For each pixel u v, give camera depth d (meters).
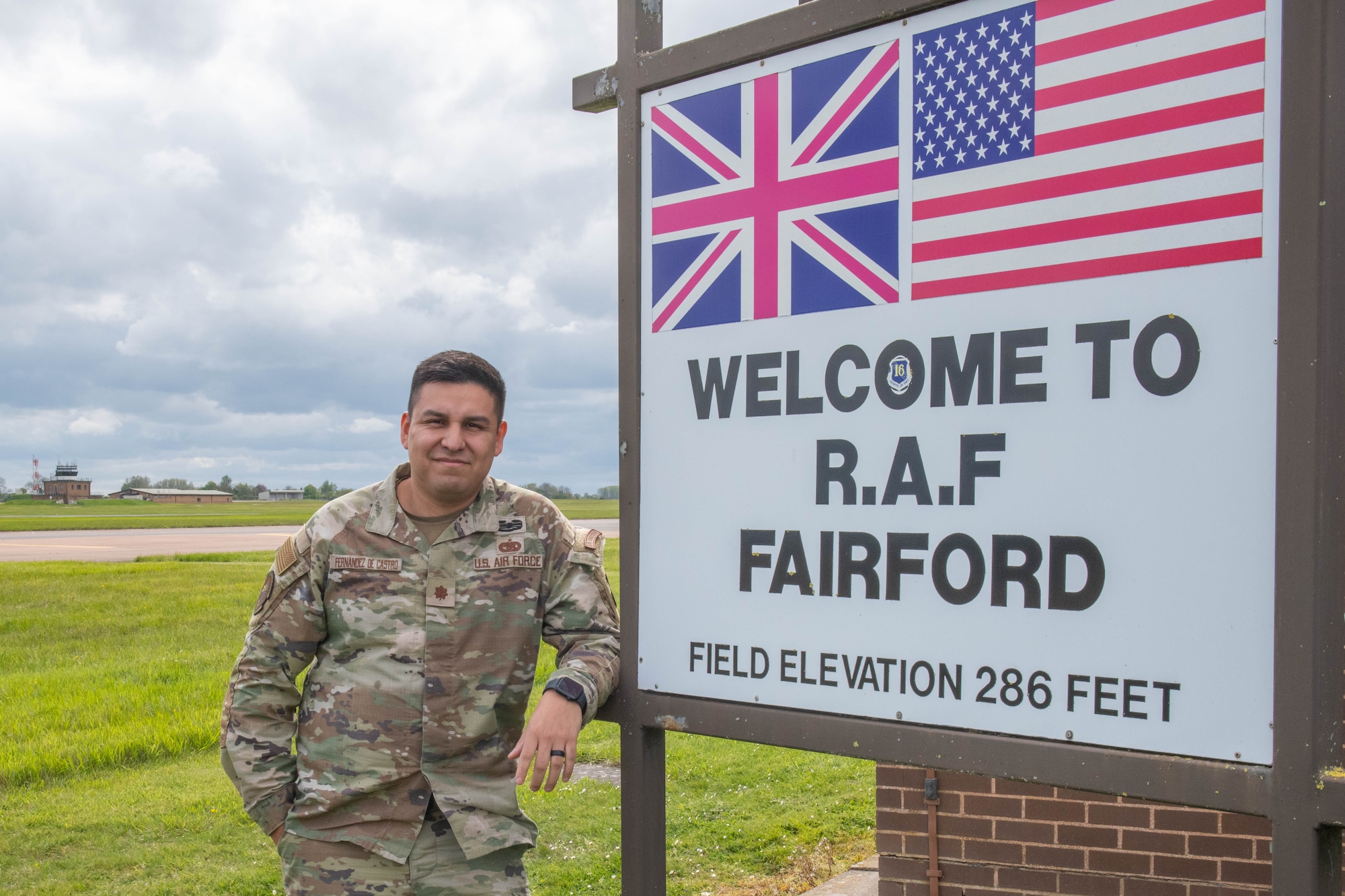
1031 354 1.50
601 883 4.17
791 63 1.74
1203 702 1.35
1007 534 1.51
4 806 5.29
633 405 1.93
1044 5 1.49
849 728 1.64
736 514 1.79
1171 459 1.38
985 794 3.34
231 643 11.16
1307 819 1.26
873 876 4.08
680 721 1.84
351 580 1.96
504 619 1.97
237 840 4.74
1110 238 1.43
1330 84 1.26
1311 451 1.27
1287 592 1.29
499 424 1.99
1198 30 1.36
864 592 1.65
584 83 2.03
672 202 1.89
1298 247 1.28
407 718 1.91
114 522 68.38
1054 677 1.47
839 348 1.68
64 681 8.74
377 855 1.87
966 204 1.56
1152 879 3.13
